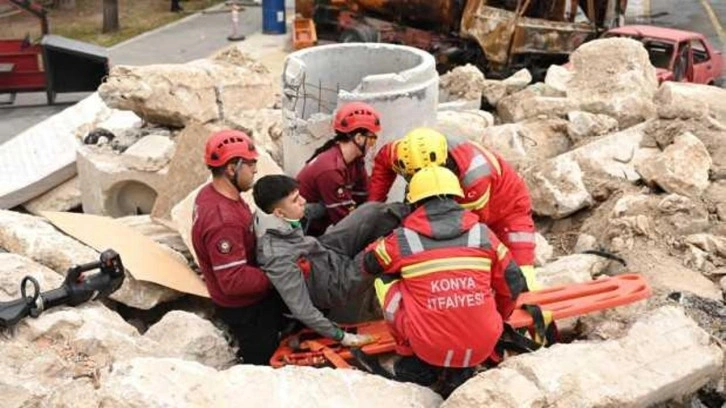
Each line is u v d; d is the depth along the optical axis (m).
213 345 4.93
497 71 15.83
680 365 4.40
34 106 17.19
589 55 9.63
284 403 3.96
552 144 8.46
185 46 21.92
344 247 5.11
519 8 15.41
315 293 4.91
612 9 15.66
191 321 5.01
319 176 5.52
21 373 4.22
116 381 3.80
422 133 4.71
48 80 16.81
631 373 4.29
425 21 17.39
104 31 23.41
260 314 5.01
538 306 4.92
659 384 4.26
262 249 4.77
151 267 5.75
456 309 4.19
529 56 15.72
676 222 6.38
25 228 6.00
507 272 4.32
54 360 4.29
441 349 4.23
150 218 7.16
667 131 7.66
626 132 7.88
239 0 27.22
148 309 5.67
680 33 14.91
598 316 5.36
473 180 4.90
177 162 7.22
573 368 4.22
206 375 3.99
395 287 4.43
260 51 21.06
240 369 4.14
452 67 16.75
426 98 6.35
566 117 8.89
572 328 5.37
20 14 23.83
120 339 4.56
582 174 7.37
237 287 4.75
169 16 25.42
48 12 25.23
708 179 6.98
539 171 7.12
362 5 18.28
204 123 8.94
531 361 4.23
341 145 5.54
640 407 4.27
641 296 5.20
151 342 4.75
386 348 4.87
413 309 4.27
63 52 16.67
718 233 6.37
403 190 6.18
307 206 5.57
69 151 9.46
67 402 3.79
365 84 6.16
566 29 15.48
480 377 4.11
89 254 5.75
